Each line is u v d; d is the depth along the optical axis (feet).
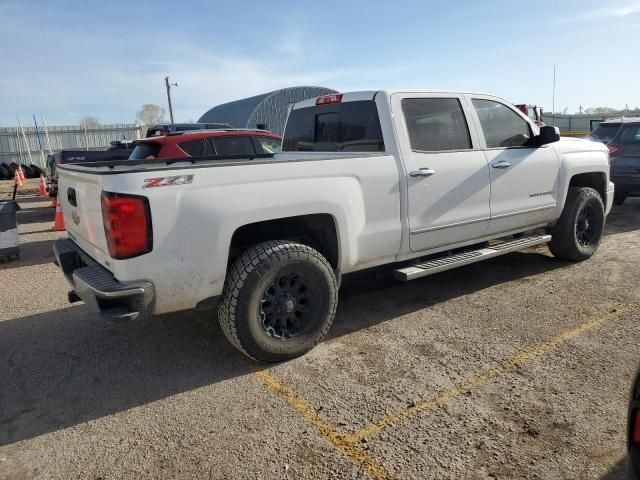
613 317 13.70
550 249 19.01
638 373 6.09
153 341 13.67
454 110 15.24
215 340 13.58
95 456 8.87
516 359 11.64
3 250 23.52
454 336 13.06
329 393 10.56
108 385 11.38
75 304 17.07
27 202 49.49
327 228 12.69
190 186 10.46
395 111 13.92
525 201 16.75
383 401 10.16
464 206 15.01
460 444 8.71
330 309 12.35
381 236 13.30
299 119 17.43
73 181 12.34
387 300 15.99
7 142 115.14
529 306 14.87
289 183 11.62
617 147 29.78
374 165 13.07
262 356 11.64
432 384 10.72
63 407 10.53
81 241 12.89
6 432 9.71
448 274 18.47
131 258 10.02
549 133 16.46
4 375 12.05
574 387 10.32
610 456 8.23
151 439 9.29
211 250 10.75
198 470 8.38
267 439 9.11
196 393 10.84
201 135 27.20
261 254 11.21
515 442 8.69
